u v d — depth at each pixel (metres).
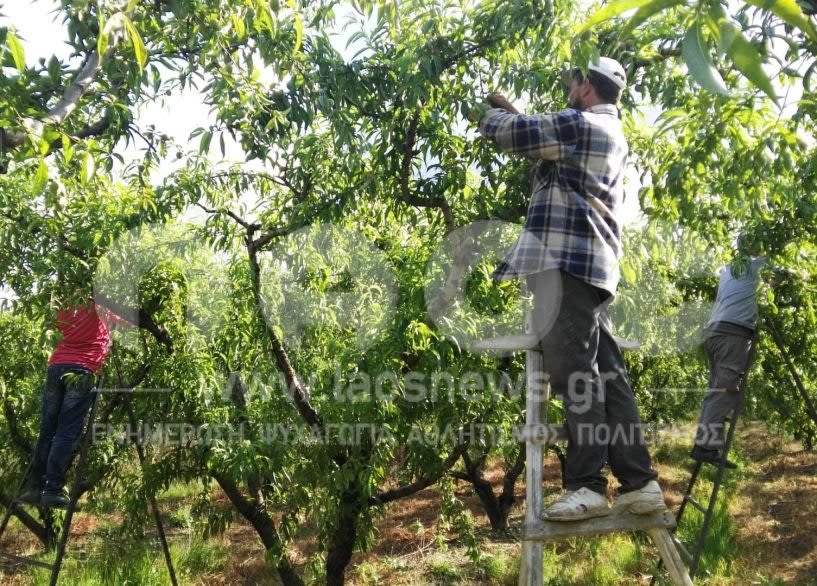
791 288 6.57
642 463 3.60
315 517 6.34
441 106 5.08
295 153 5.72
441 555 9.24
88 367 5.29
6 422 8.84
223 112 4.45
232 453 6.04
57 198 3.31
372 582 8.44
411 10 4.73
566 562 8.59
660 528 3.64
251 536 9.97
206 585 8.31
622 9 1.46
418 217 6.21
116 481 7.82
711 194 5.95
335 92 4.78
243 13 4.01
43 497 5.11
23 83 3.09
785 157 4.32
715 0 1.41
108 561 8.41
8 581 8.41
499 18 4.52
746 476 12.10
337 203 5.57
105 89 4.08
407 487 6.80
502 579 8.52
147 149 4.99
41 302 5.26
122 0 3.36
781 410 9.81
